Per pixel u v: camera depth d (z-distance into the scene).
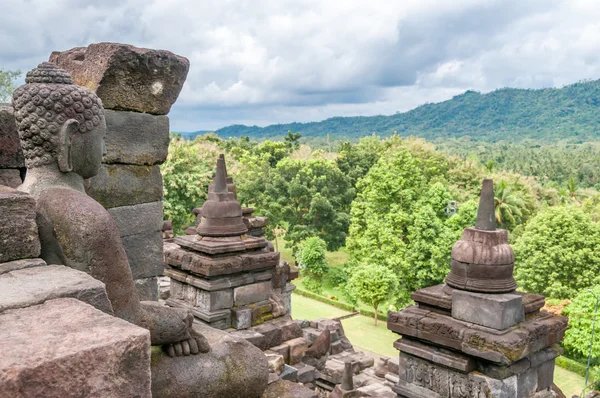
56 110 3.98
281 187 48.19
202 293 10.52
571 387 21.70
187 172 37.22
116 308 3.67
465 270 7.54
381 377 15.24
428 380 7.76
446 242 30.48
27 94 3.96
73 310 2.50
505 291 7.40
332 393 13.13
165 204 35.22
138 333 2.25
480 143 199.62
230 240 10.83
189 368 4.26
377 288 28.39
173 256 11.00
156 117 6.52
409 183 35.06
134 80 6.20
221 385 4.40
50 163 4.05
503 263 7.38
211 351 4.47
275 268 12.95
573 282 30.17
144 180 6.54
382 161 35.53
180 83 6.61
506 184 48.16
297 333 10.91
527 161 93.25
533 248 30.89
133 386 2.22
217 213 10.87
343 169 59.69
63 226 3.57
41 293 2.68
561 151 123.19
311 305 33.69
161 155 6.64
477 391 7.19
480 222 7.56
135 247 6.54
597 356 23.31
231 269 10.36
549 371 7.79
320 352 14.07
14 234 3.19
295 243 45.47
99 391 2.11
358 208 35.81
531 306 7.62
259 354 4.76
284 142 80.56
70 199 3.71
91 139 4.16
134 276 6.55
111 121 6.12
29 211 3.27
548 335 7.42
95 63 6.05
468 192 48.38
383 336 27.02
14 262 3.15
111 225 3.71
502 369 7.04
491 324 7.16
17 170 5.29
